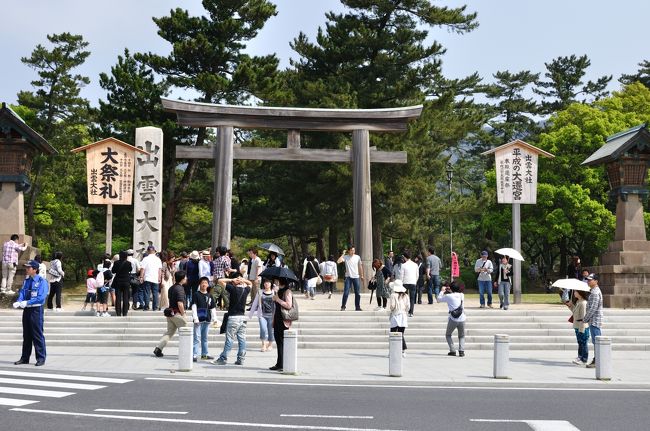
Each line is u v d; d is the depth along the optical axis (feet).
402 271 70.44
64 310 73.51
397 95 126.82
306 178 127.34
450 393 38.34
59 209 165.89
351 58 130.82
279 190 131.64
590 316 50.57
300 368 48.60
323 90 123.95
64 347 60.90
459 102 140.67
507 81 218.79
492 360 55.06
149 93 117.60
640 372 48.49
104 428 27.43
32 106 167.53
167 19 123.65
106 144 83.20
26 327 47.91
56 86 168.14
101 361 50.83
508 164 86.17
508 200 85.76
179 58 121.08
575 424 29.43
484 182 228.84
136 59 122.93
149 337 63.16
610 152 84.48
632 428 28.71
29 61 169.27
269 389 38.83
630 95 168.35
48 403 33.19
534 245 200.75
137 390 37.63
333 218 128.06
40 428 27.32
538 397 37.22
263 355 56.13
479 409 32.96
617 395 38.27
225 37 124.16
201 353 52.75
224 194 93.15
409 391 38.93
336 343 62.90
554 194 147.23
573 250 181.98
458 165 216.13
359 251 95.14
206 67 123.75
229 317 49.49
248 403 33.78
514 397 37.11
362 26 127.13
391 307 56.13
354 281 73.77
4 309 74.64
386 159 96.73
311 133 129.18
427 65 125.90
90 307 80.53
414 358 56.03
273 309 58.18
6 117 80.89
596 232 147.02
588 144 148.66
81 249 172.45
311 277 89.66
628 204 84.43
